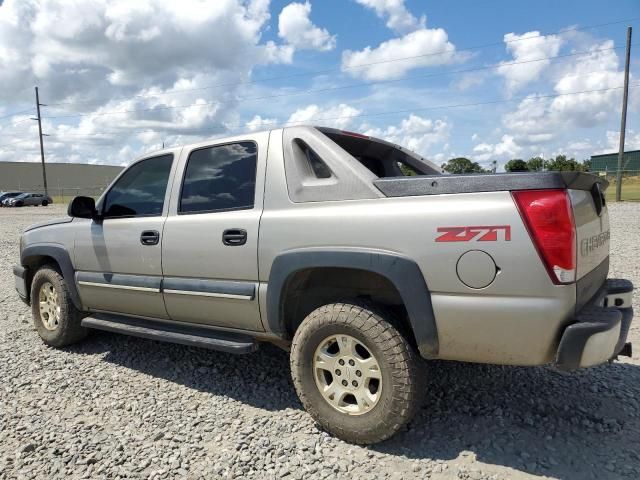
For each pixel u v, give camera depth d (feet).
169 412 11.67
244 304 11.42
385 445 9.97
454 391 12.25
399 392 9.38
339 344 10.09
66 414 11.66
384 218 9.54
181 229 12.46
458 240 8.83
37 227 16.67
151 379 13.64
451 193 9.09
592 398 11.71
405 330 9.84
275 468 9.30
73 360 15.23
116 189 14.65
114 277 13.99
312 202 10.60
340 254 9.87
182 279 12.52
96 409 11.89
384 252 9.46
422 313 9.17
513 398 11.81
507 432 10.29
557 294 8.31
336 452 9.78
